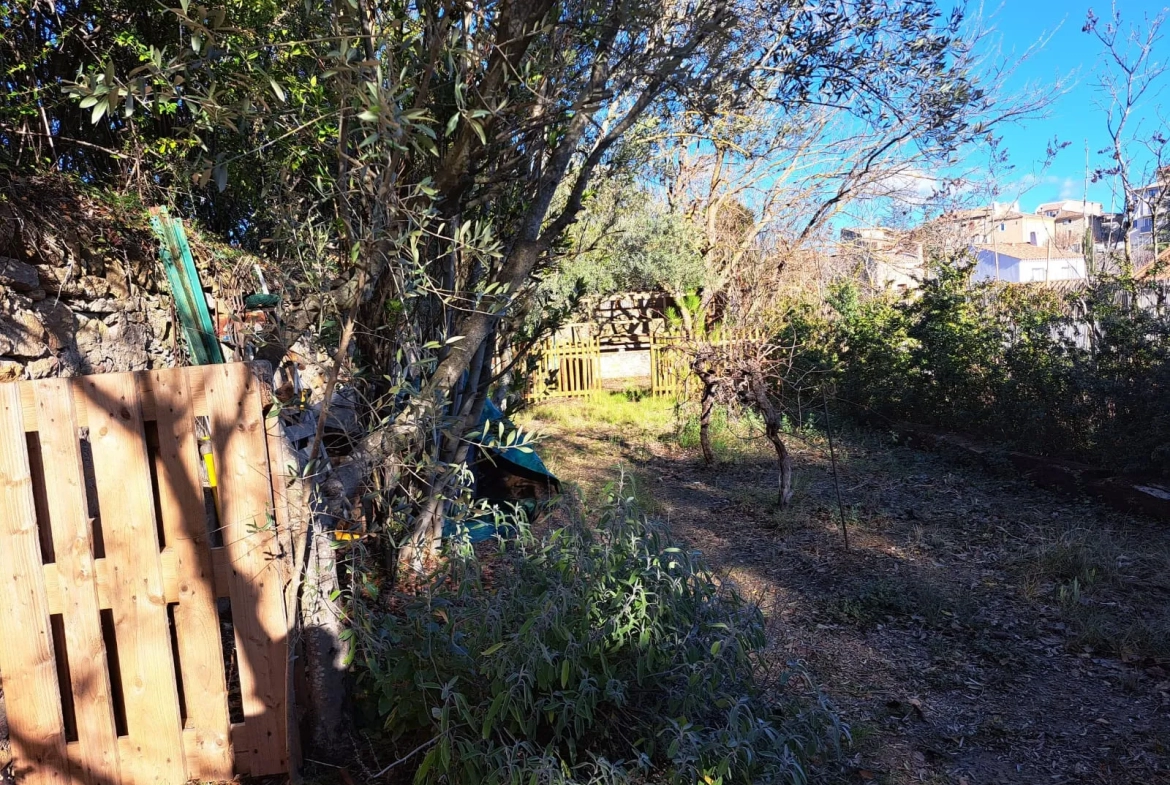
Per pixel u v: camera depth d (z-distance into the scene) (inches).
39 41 248.4
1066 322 331.0
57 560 102.6
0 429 99.3
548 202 141.6
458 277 180.7
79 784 105.5
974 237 695.7
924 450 382.3
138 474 105.0
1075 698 150.9
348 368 140.3
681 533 259.6
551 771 97.0
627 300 724.0
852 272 655.8
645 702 119.2
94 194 189.9
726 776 103.7
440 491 178.7
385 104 90.7
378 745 118.6
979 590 204.7
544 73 137.1
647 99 137.9
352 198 136.6
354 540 130.5
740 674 121.7
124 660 106.3
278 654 111.0
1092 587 200.2
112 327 182.9
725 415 431.8
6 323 140.9
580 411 538.6
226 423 107.4
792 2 150.7
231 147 192.2
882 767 127.1
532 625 107.3
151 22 265.9
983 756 132.0
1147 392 271.7
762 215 665.0
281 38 185.6
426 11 116.6
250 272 262.5
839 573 218.8
